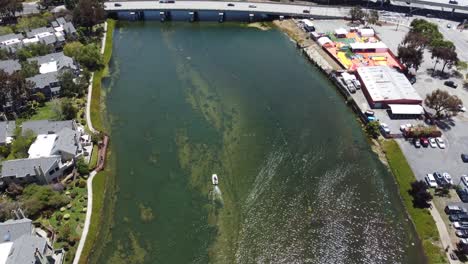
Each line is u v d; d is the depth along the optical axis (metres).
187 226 104.06
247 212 107.75
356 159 124.81
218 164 122.62
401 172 117.81
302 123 140.12
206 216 106.56
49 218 103.38
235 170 120.69
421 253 96.94
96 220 104.44
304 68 173.75
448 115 139.75
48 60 164.50
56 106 140.25
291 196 112.44
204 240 100.56
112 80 164.12
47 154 116.56
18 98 141.62
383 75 157.38
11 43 176.25
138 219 106.00
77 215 104.62
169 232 102.56
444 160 121.69
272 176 118.69
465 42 185.88
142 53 184.88
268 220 105.69
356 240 100.62
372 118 137.88
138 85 160.50
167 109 146.50
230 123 139.50
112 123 140.25
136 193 113.56
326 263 95.38
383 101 142.50
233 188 114.81
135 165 122.81
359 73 159.62
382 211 108.00
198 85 160.12
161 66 173.88
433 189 111.50
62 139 120.50
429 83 157.62
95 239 100.56
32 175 110.44
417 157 123.12
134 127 138.12
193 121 140.50
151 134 134.88
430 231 100.31
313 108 147.88
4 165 111.25
